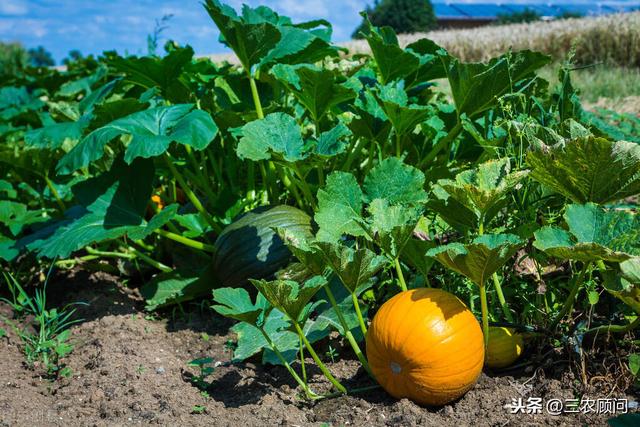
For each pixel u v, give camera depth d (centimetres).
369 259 233
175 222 343
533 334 252
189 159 347
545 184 249
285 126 280
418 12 4034
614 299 261
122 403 244
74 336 291
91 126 319
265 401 245
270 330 269
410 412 233
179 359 276
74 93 561
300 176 281
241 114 312
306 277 280
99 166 353
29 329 304
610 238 235
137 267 334
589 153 236
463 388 233
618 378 241
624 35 1320
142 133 287
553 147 239
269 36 297
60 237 294
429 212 299
